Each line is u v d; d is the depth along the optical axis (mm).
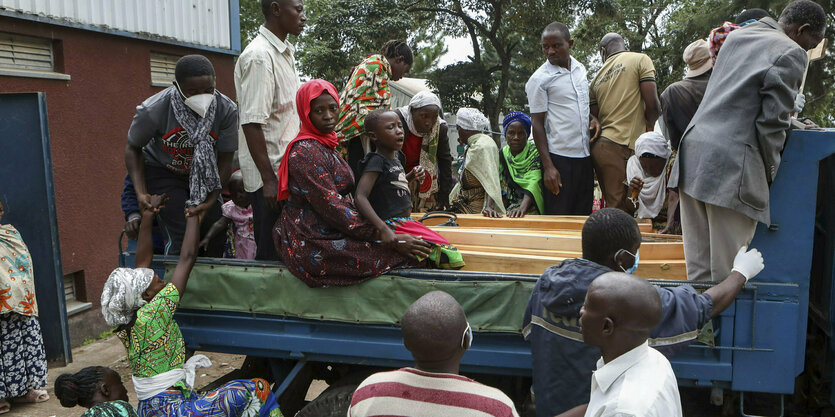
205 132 3430
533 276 2758
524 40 26609
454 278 2844
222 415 2814
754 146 2525
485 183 4797
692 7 20922
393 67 4820
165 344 2914
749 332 2600
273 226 3379
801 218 2572
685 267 2930
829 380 2920
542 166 4738
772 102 2457
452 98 25984
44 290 5031
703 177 2582
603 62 4965
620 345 1770
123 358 6098
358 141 4113
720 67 2736
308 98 3041
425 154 4711
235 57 8836
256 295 3143
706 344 2611
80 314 6609
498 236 3367
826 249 2986
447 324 1840
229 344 3223
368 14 23469
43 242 4961
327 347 3049
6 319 4773
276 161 3488
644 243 3133
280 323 3143
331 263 2990
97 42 6762
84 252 6680
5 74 5793
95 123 6770
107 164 6941
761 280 2621
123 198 3783
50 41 6348
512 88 27984
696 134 2662
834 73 15812
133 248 3662
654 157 4047
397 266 3008
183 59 3428
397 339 2982
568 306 2336
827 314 2924
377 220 2982
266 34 3500
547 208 4707
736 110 2570
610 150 4520
